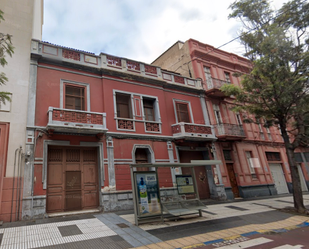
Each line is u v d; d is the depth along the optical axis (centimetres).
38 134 978
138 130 1295
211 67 1895
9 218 831
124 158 1190
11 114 946
